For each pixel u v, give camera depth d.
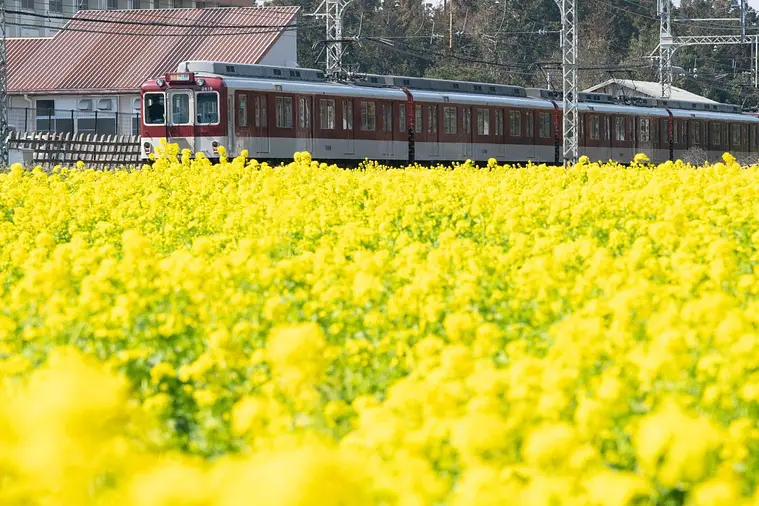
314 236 45.97
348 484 9.98
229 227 47.81
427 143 138.88
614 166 96.94
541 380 17.70
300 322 27.27
